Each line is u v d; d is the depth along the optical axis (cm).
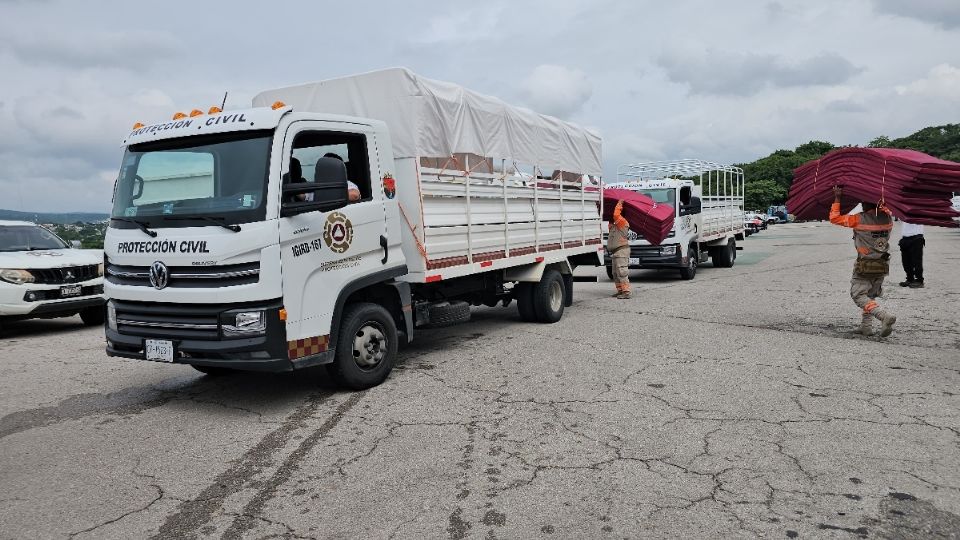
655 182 1534
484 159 786
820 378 609
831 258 1995
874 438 450
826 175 792
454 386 610
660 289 1355
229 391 621
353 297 614
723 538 320
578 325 923
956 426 472
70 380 688
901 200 691
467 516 350
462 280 797
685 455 427
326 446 463
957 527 328
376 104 662
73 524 354
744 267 1845
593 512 351
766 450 433
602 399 557
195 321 516
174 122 571
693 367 661
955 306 983
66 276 991
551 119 944
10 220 1127
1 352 862
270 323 505
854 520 336
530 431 480
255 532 340
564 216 999
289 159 532
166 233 524
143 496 388
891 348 729
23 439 498
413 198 655
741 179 2094
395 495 379
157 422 531
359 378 596
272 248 507
